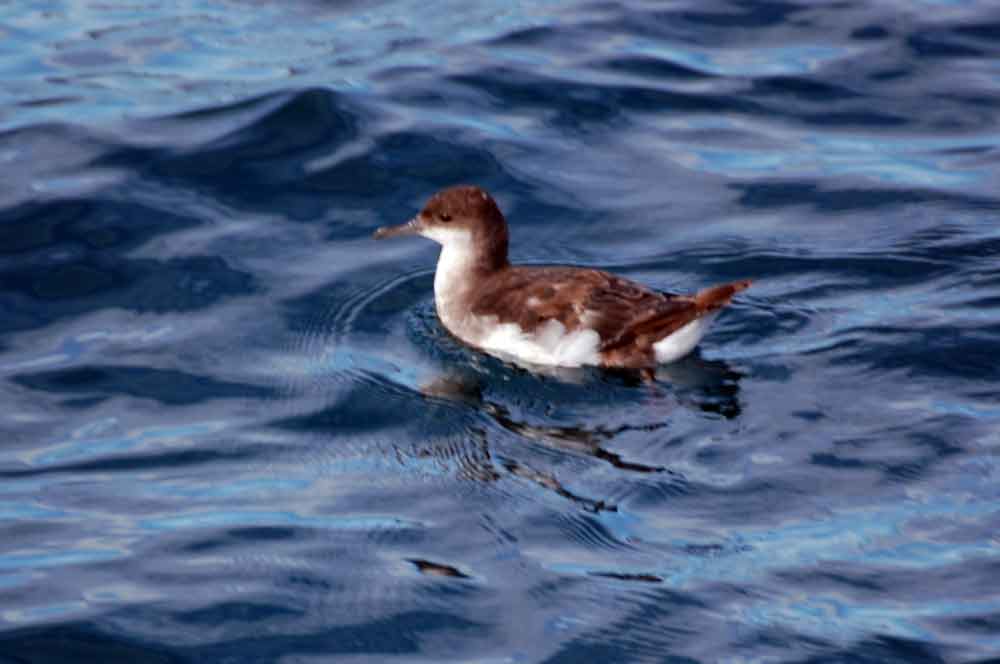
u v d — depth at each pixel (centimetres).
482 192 1953
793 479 1570
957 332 1834
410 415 1747
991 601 1371
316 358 1858
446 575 1442
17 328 1884
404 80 2470
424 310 1995
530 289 1877
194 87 2433
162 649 1345
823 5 2691
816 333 1862
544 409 1755
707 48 2583
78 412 1727
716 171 2259
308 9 2734
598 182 2233
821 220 2131
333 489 1595
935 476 1561
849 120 2384
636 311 1808
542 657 1323
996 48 2552
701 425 1686
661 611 1377
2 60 2516
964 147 2305
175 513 1548
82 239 2052
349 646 1348
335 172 2236
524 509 1548
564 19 2681
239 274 2011
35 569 1452
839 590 1395
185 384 1789
